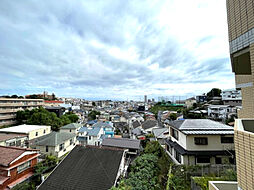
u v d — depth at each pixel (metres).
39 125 28.02
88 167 10.07
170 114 43.91
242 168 3.18
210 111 37.50
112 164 10.25
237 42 4.92
